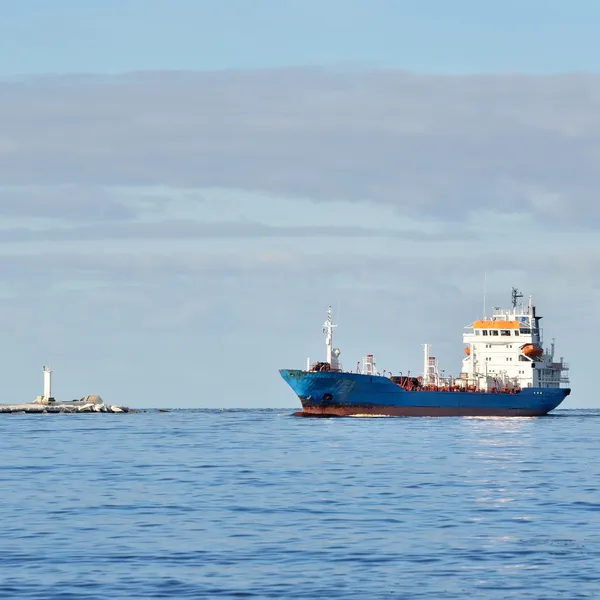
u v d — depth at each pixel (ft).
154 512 551.59
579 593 359.46
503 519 524.11
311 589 365.40
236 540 462.19
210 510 558.97
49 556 424.46
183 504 584.81
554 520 520.42
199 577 384.88
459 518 527.40
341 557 422.41
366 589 365.40
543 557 421.59
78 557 422.41
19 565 406.21
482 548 441.68
